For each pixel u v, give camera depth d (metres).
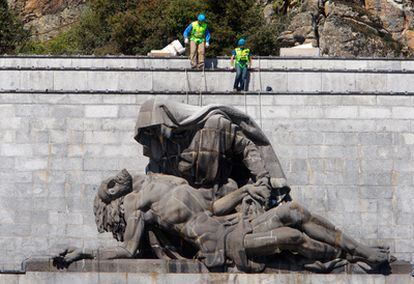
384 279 76.44
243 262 76.44
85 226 83.25
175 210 77.25
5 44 148.75
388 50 137.00
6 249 83.00
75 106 84.69
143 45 143.12
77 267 76.25
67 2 166.12
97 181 83.81
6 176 83.75
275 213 76.94
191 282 76.06
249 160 80.19
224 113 79.81
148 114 78.38
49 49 152.00
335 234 77.00
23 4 164.88
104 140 84.31
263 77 87.44
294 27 134.75
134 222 77.56
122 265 76.25
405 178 84.00
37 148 84.19
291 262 76.88
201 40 88.12
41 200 83.50
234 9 134.00
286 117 84.50
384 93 84.81
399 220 83.56
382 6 141.12
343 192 83.69
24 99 84.69
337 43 134.62
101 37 150.25
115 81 86.94
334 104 84.69
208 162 79.12
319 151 84.12
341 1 138.12
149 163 81.62
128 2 152.25
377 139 84.38
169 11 138.62
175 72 87.38
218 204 78.56
